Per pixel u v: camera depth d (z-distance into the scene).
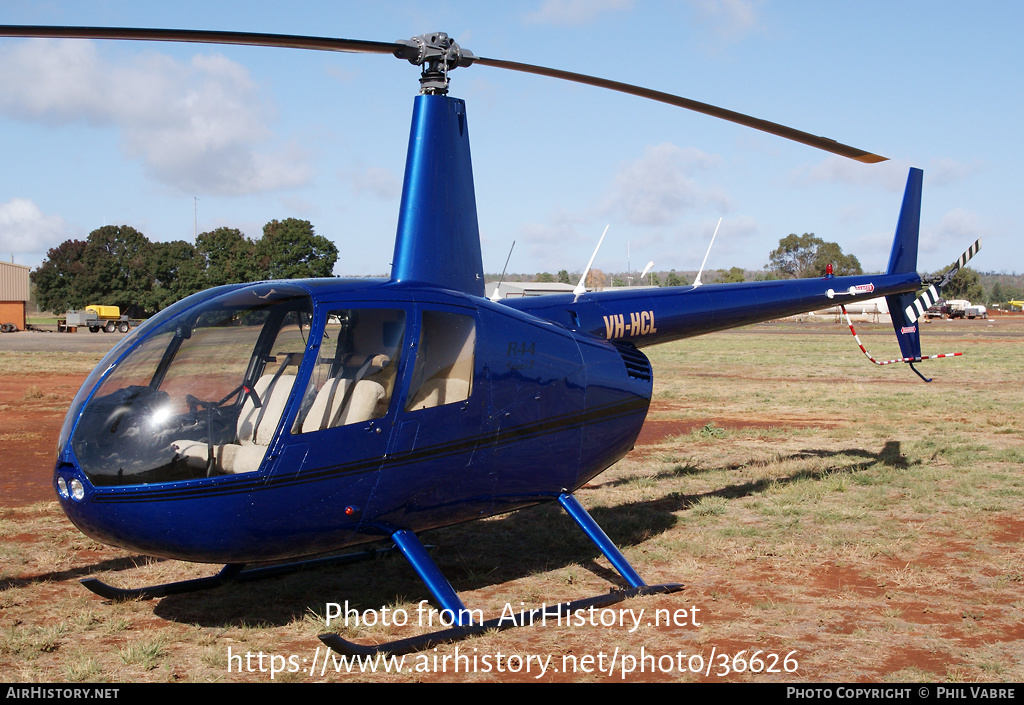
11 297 60.28
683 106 5.67
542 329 5.52
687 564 6.06
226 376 4.76
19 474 9.41
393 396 4.61
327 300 4.52
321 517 4.46
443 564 6.12
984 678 4.12
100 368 4.51
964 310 86.62
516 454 5.22
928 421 13.59
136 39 4.02
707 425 13.00
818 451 10.83
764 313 7.70
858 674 4.18
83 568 6.03
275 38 4.30
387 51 4.99
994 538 6.66
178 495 4.13
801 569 5.93
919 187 9.23
